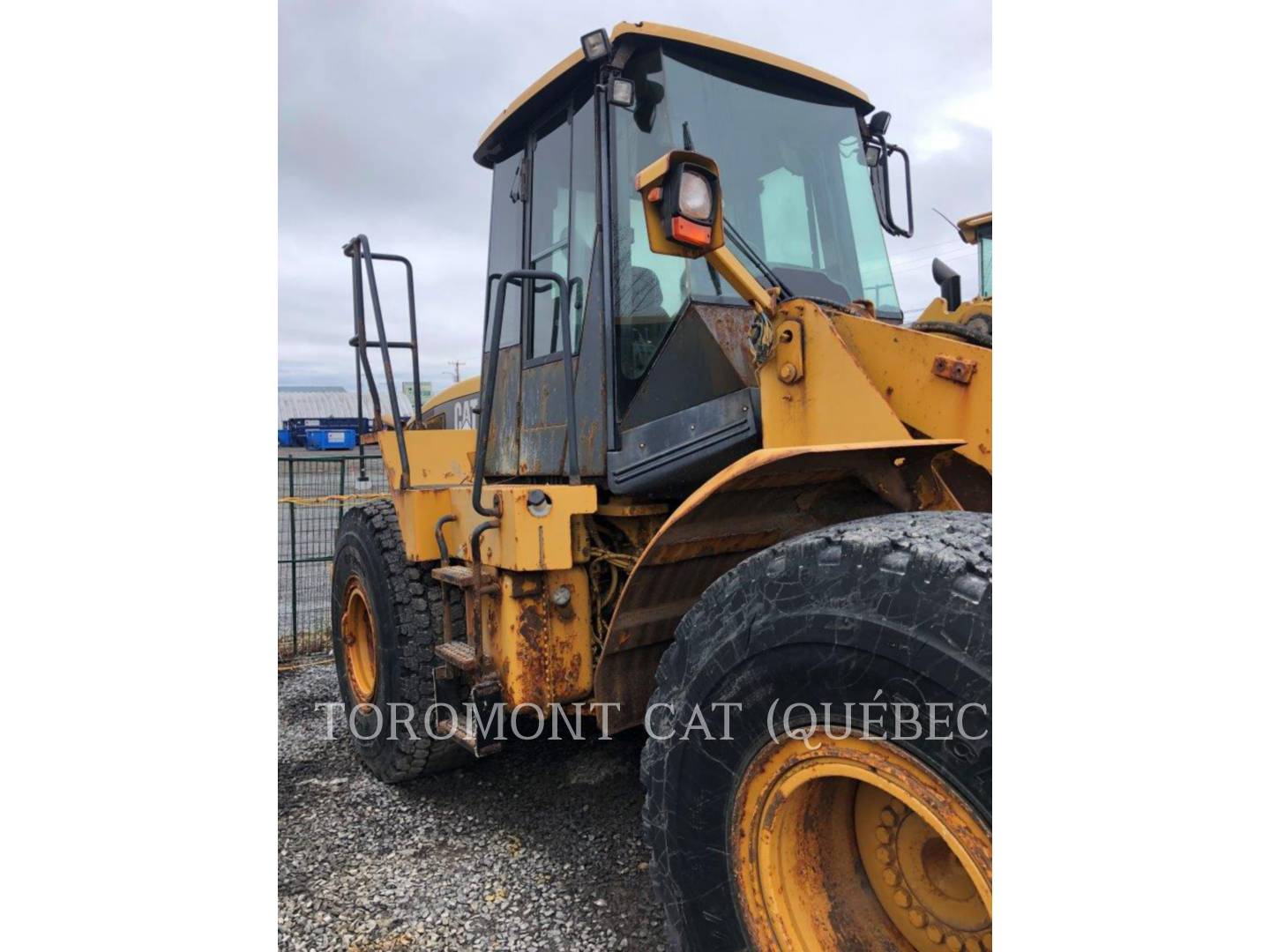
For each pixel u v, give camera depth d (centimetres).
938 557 144
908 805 143
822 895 168
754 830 170
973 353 203
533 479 334
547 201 317
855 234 298
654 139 257
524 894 261
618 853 285
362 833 309
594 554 284
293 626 620
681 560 222
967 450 203
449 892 264
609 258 271
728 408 236
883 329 216
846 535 161
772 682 164
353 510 405
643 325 268
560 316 306
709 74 267
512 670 271
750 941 170
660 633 247
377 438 370
